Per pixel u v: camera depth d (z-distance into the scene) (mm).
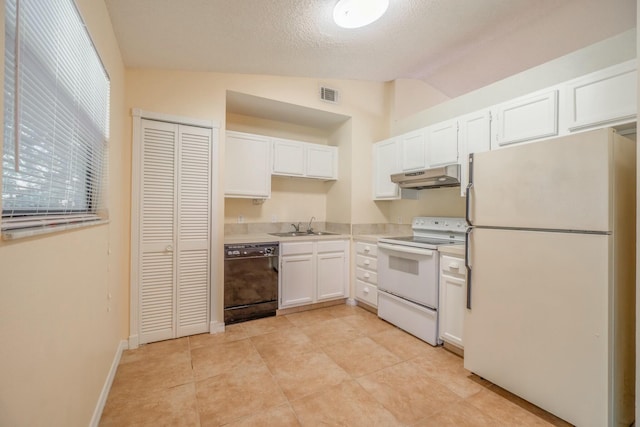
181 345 2426
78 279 1236
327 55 2551
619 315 1432
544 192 1614
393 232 3803
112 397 1738
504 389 1826
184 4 1624
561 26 2125
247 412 1620
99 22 1493
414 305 2611
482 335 1913
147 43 2039
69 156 1178
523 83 2453
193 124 2598
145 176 2410
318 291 3361
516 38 2324
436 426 1524
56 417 1007
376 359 2213
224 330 2736
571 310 1505
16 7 708
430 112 3246
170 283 2520
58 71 1027
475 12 2006
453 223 2928
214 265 2695
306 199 3980
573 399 1492
